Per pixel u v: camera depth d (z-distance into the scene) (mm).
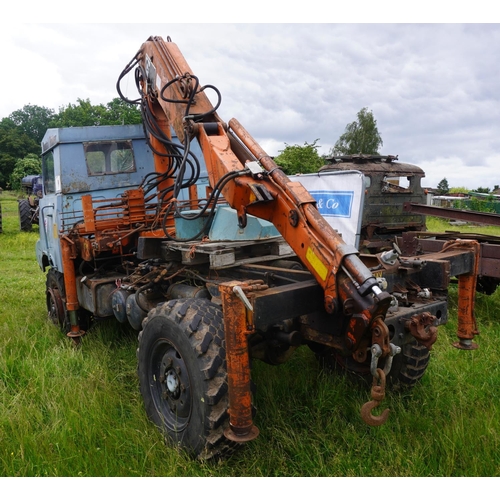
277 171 2934
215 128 3564
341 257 2451
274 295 2529
